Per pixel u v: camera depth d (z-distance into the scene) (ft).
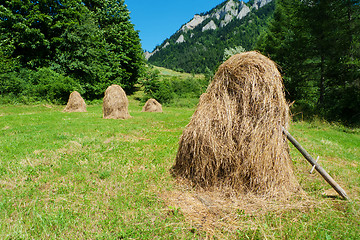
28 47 88.02
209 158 13.88
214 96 15.06
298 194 13.44
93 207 11.68
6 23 82.07
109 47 126.82
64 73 95.86
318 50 61.36
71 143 25.52
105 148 24.09
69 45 96.22
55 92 85.40
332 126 48.39
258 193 13.15
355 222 10.87
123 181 15.17
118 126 39.96
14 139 26.99
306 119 54.44
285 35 84.12
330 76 60.80
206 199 12.80
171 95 124.16
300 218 11.02
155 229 9.87
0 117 47.70
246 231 9.87
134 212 11.35
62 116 54.39
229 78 14.80
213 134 13.93
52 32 94.32
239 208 11.80
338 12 57.82
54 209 11.59
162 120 53.21
